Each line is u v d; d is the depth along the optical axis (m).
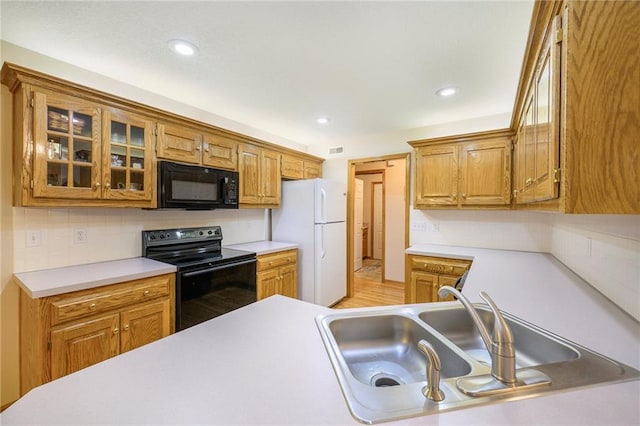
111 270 1.90
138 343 1.87
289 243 3.46
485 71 2.03
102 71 2.06
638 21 0.70
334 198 3.64
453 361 0.90
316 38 1.66
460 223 3.15
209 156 2.61
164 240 2.50
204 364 0.79
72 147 1.76
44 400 0.63
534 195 1.36
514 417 0.58
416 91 2.38
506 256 2.53
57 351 1.53
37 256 1.86
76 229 2.03
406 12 1.43
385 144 3.68
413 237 3.43
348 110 2.84
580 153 0.75
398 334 1.19
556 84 0.88
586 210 0.75
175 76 2.13
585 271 1.66
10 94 1.74
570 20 0.76
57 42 1.71
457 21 1.50
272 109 2.82
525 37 1.62
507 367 0.70
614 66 0.72
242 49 1.77
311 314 1.19
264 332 1.01
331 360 0.82
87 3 1.38
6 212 1.74
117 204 1.98
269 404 0.62
